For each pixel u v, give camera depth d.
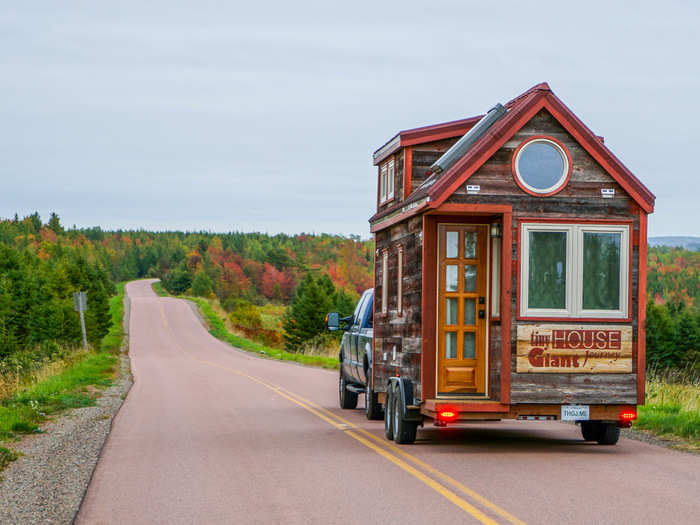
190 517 7.73
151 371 33.34
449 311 12.56
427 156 14.05
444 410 11.58
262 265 199.88
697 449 12.00
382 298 15.05
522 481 9.27
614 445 12.59
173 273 188.25
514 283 11.79
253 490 9.00
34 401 18.84
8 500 8.65
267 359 44.31
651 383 19.27
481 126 12.88
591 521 7.23
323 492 8.80
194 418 16.61
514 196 11.84
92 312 48.66
